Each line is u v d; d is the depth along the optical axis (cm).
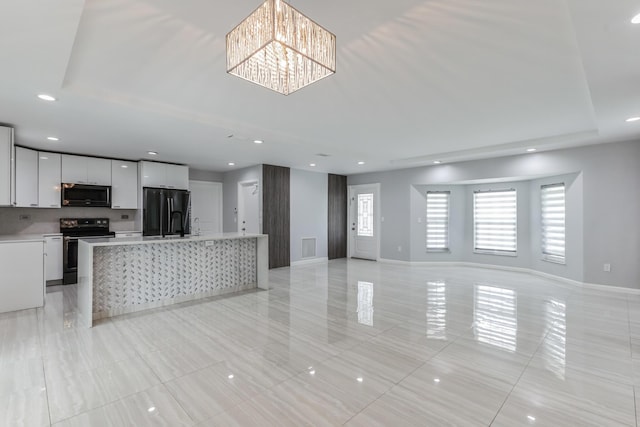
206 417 184
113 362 250
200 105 339
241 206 732
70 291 473
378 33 206
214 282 457
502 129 433
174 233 630
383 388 214
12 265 378
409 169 721
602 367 243
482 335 306
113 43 216
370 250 805
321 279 569
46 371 235
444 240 721
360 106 342
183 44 219
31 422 179
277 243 690
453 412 188
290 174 720
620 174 464
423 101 327
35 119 355
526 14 182
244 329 322
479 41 213
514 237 645
